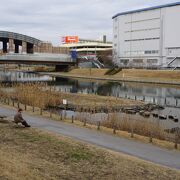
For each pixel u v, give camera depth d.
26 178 17.02
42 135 29.58
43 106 51.97
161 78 130.38
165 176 20.47
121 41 195.50
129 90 100.00
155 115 54.25
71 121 39.03
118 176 20.00
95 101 68.31
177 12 162.25
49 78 144.12
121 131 33.97
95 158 23.31
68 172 19.97
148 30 177.88
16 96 58.00
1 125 33.22
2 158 20.00
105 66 185.62
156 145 28.11
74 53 177.25
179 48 162.50
